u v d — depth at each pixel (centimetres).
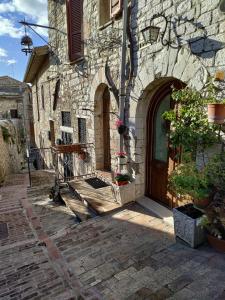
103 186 582
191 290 229
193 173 303
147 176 490
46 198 646
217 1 280
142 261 291
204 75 304
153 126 463
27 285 272
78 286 258
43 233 430
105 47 538
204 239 311
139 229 383
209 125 290
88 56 627
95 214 461
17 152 1539
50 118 1080
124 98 478
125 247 333
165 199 455
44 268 306
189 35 320
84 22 630
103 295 237
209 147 302
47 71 1045
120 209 461
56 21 823
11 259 341
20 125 2225
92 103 639
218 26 282
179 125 317
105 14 546
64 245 357
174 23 342
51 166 1186
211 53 293
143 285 245
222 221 285
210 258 280
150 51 397
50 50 927
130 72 454
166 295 225
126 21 432
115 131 548
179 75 343
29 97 2309
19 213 543
